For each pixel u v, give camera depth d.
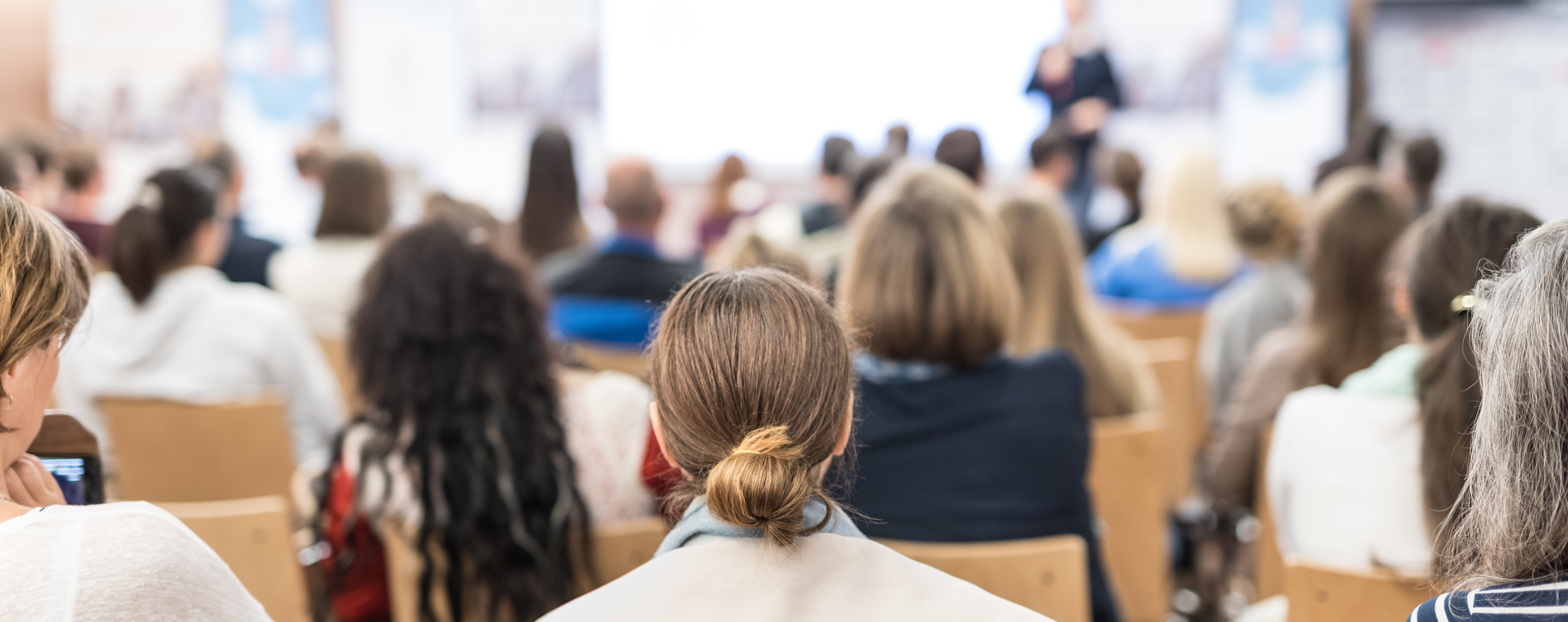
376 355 1.66
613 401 1.76
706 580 0.82
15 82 7.31
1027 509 1.61
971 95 7.55
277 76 7.60
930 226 1.65
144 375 2.45
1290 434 1.72
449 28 7.73
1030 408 1.63
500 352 1.65
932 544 1.59
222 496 2.24
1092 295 3.97
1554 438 0.82
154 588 0.87
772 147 7.75
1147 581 2.13
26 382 0.92
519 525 1.60
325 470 1.73
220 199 2.70
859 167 3.67
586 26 7.71
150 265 2.42
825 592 0.83
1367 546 1.61
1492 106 6.86
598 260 2.99
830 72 7.64
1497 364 0.87
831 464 1.13
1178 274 3.67
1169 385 2.84
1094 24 7.34
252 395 2.49
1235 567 2.70
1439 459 1.43
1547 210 6.82
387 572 1.78
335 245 3.32
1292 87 7.15
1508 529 0.85
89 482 1.04
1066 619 1.47
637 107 7.79
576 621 0.82
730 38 7.68
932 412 1.61
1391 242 2.08
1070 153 5.12
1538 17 6.72
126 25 7.41
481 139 7.83
